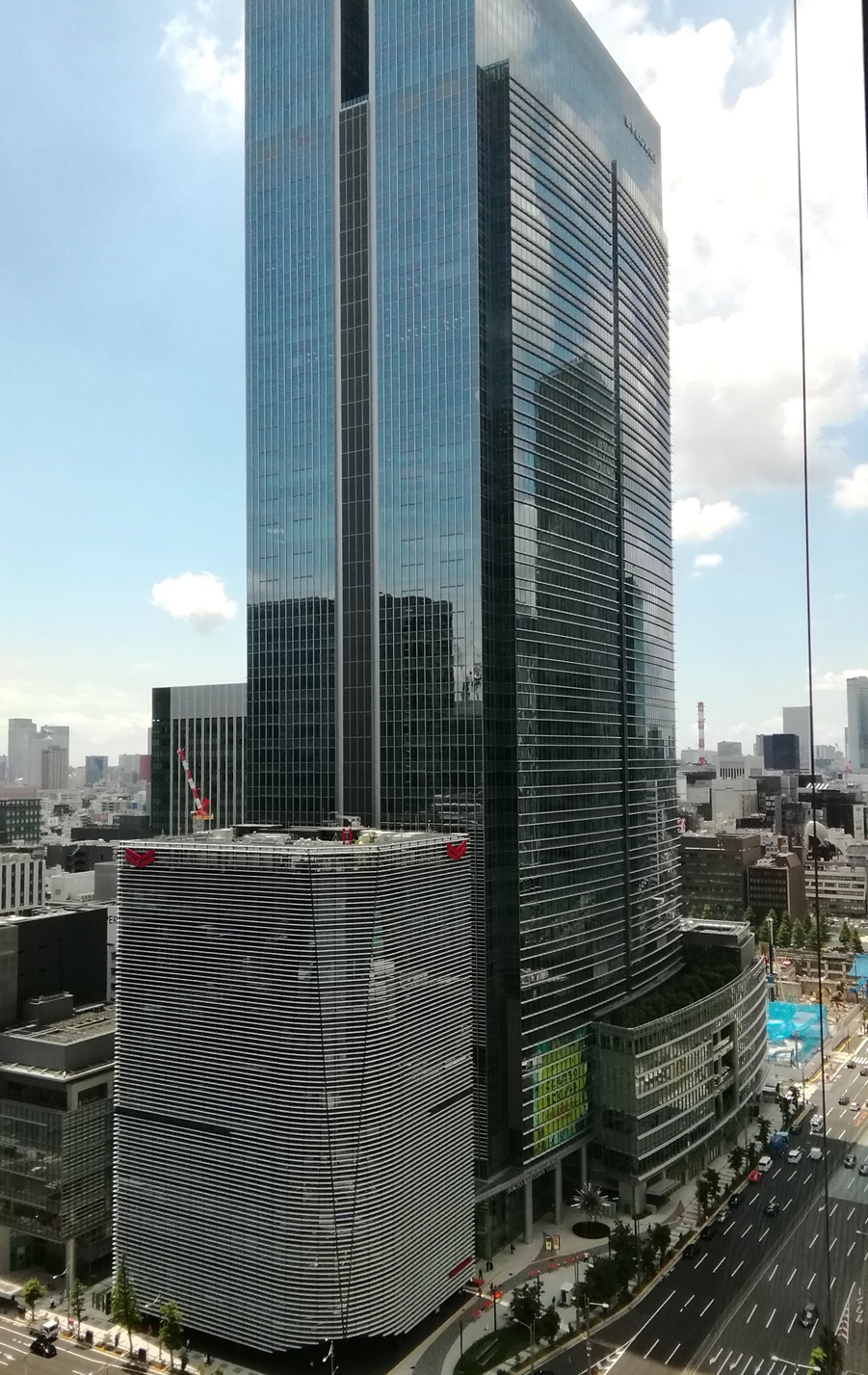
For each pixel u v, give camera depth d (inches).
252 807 7682.1
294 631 7544.3
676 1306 5172.2
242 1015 4894.2
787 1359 4596.5
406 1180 4923.7
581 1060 6850.4
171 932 5142.7
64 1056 5841.5
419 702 6835.6
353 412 7317.9
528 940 6599.4
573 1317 5157.5
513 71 7126.0
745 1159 6978.4
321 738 7332.7
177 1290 5004.9
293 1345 4623.5
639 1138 6604.3
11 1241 5895.7
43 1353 4945.9
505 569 6806.1
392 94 7219.5
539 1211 6584.6
